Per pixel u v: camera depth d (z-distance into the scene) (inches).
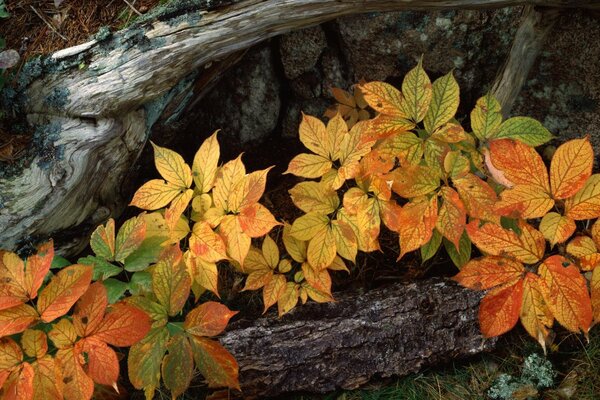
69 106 59.1
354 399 57.7
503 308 52.8
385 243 63.7
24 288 52.6
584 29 61.6
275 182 67.8
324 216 56.5
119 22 59.8
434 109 55.6
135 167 63.7
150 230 56.7
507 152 52.7
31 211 58.9
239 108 67.7
